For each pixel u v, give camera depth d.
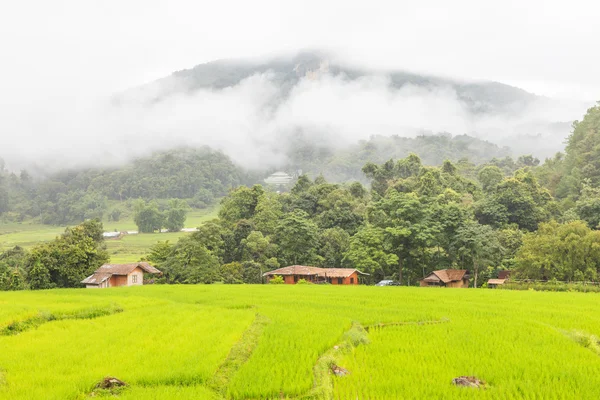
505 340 22.59
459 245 68.25
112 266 64.38
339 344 22.06
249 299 38.72
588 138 116.88
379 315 29.89
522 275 61.44
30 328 25.17
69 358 19.11
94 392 15.45
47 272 62.50
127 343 21.72
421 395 15.41
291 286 52.97
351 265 79.56
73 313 29.14
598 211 79.06
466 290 47.28
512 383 16.44
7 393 15.02
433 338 23.22
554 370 17.83
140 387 15.96
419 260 73.94
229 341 21.86
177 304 35.38
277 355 19.70
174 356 19.31
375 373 17.80
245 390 15.68
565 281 57.50
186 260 71.25
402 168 132.38
